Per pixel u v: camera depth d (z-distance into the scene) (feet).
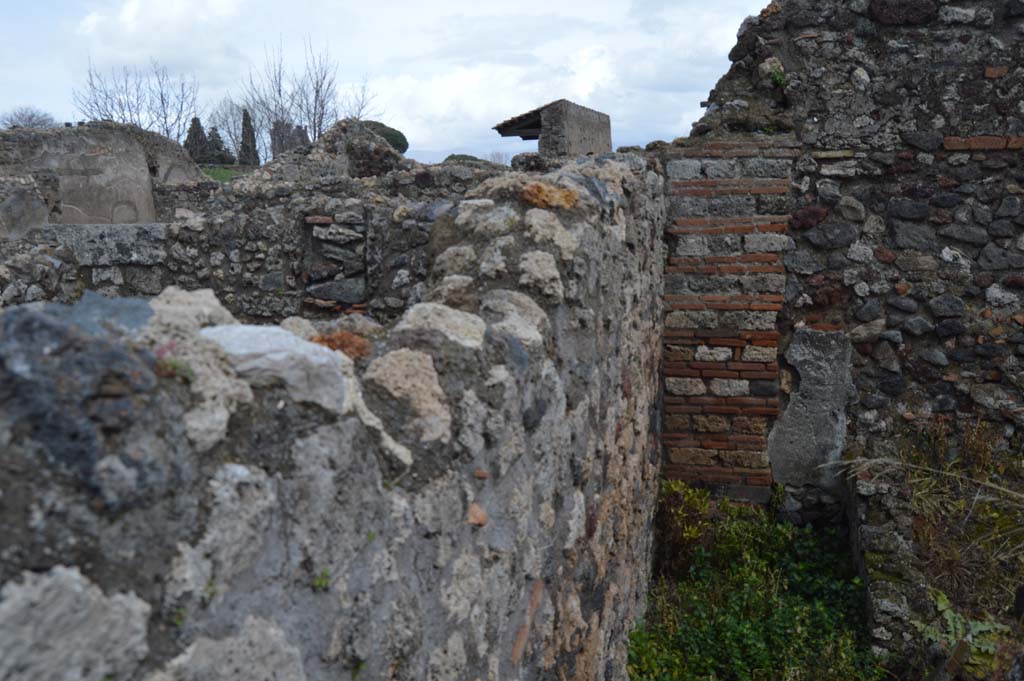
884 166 19.94
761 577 18.29
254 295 19.89
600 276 10.14
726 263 20.27
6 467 2.80
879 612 16.31
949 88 19.53
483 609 6.43
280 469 3.95
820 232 20.31
